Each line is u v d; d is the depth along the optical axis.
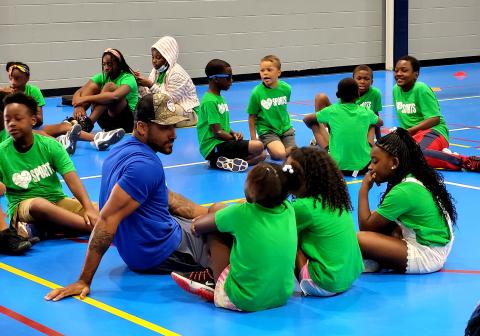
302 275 4.51
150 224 4.80
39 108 10.91
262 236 4.22
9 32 14.66
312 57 18.09
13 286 4.81
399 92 8.64
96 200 7.15
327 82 16.77
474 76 17.28
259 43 17.36
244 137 10.57
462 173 8.04
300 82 16.88
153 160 4.64
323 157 4.48
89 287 4.67
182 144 10.14
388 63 18.70
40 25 14.92
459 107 12.84
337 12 18.17
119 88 10.23
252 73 17.41
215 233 4.57
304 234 4.59
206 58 16.80
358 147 7.89
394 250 4.84
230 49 17.05
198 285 4.46
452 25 19.66
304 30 17.86
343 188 4.54
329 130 8.19
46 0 14.91
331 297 4.55
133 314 4.31
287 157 4.57
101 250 4.61
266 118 8.80
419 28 19.19
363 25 18.55
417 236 4.87
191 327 4.12
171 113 4.62
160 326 4.13
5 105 5.62
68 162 5.74
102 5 15.45
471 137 10.16
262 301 4.31
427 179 4.85
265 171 4.18
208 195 7.32
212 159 8.59
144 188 4.58
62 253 5.47
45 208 5.62
